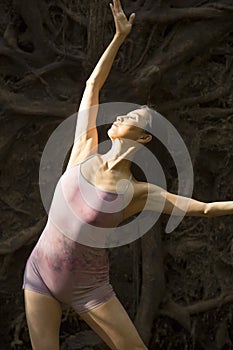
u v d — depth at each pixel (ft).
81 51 68.54
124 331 35.17
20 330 67.67
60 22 69.36
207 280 70.08
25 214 68.18
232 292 69.46
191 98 70.03
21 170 68.08
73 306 35.53
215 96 70.44
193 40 69.41
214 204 35.47
